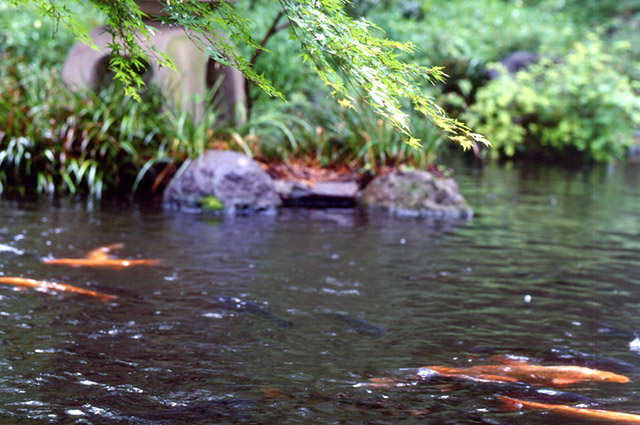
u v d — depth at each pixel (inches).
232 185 311.3
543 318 173.5
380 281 203.0
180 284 190.9
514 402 121.1
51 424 107.7
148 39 109.4
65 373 128.0
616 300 191.5
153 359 136.7
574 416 115.3
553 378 132.8
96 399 117.4
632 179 478.0
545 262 233.3
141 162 339.0
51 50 484.1
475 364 140.1
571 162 579.8
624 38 793.6
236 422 110.4
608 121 571.5
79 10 510.9
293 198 335.3
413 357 143.3
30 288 179.5
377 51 96.9
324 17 96.5
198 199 307.3
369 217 310.8
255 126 362.6
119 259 214.1
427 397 122.5
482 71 677.3
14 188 321.7
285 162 353.7
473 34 738.2
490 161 550.0
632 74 678.5
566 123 565.3
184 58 344.2
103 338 147.3
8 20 499.8
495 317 173.2
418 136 369.4
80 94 350.3
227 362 136.6
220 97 369.7
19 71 407.5
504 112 578.2
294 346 147.3
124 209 296.2
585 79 569.9
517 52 697.0
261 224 284.0
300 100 430.6
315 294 187.3
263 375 130.8
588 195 396.2
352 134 370.9
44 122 337.7
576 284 206.7
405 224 295.9
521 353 147.5
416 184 329.1
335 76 101.6
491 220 311.4
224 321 161.9
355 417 113.8
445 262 229.1
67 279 189.6
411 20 729.6
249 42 105.2
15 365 130.4
